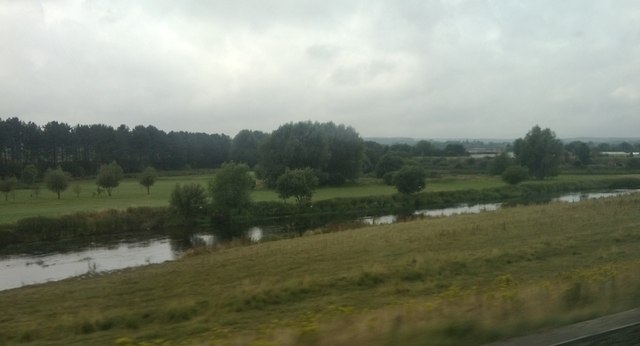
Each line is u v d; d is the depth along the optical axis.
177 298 17.75
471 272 19.81
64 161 126.88
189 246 45.38
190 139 148.75
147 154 138.88
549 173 102.25
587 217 36.19
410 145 182.00
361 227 44.66
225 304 15.88
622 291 9.71
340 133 103.19
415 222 42.69
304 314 13.85
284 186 69.88
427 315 8.55
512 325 7.52
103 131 132.62
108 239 50.97
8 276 33.38
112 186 85.50
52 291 21.44
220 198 63.69
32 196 82.19
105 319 14.32
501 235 29.22
